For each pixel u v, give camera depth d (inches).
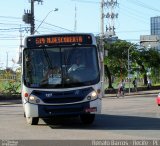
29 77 698.2
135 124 770.8
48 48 707.4
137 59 2992.1
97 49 712.4
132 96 2234.3
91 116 768.3
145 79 3292.3
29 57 706.2
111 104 1433.3
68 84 688.4
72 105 684.7
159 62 3198.8
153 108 1220.5
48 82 690.2
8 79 2224.4
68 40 711.1
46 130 687.7
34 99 689.6
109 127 722.2
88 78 694.5
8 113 1096.2
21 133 651.5
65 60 701.3
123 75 2824.8
